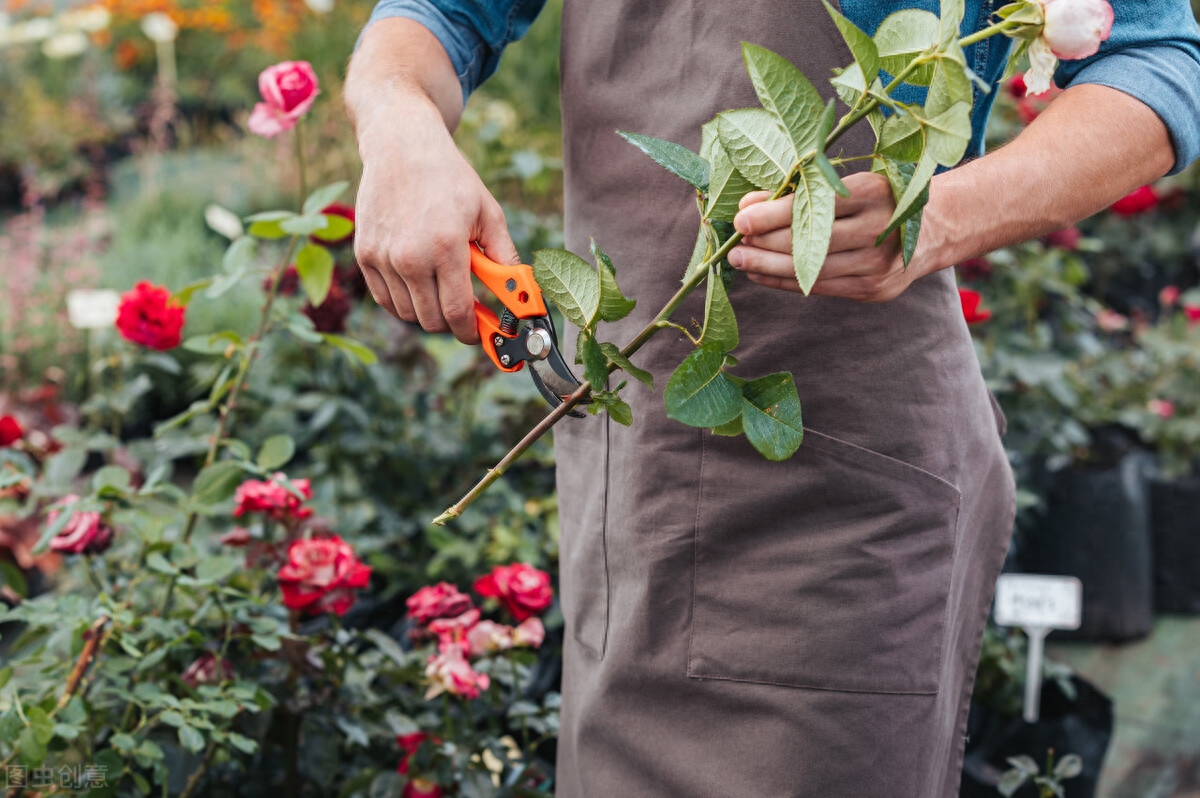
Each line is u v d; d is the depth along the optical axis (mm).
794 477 974
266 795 1478
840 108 920
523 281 846
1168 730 2074
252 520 1616
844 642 974
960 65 589
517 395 2102
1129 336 3146
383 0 1095
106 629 1300
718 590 1012
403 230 854
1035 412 2281
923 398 973
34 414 2428
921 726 1010
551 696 1509
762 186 679
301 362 2111
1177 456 2510
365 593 2080
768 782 993
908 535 982
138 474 1901
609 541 1080
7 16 6309
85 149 5648
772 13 926
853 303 946
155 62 6625
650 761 1059
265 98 1498
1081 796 1613
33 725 1119
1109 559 2389
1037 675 1737
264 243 3953
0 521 1960
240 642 1394
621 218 1021
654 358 1007
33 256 3426
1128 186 845
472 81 1090
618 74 1011
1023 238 826
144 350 2057
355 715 1412
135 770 1360
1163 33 856
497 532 1982
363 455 2098
